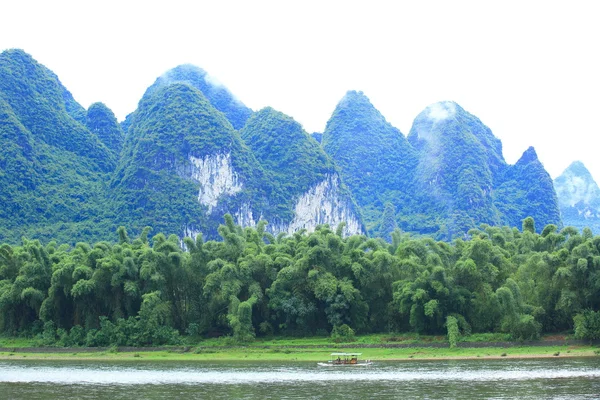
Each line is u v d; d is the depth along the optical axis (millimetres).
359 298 86375
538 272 79438
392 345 78875
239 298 88875
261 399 48500
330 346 80375
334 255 90438
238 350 81250
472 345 76062
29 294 90875
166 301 88562
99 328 89688
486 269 80750
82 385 56875
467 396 47750
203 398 49438
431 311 77062
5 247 101188
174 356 79875
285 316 87688
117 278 88062
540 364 64062
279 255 93125
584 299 75562
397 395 48875
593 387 50656
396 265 88188
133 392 52688
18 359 81250
